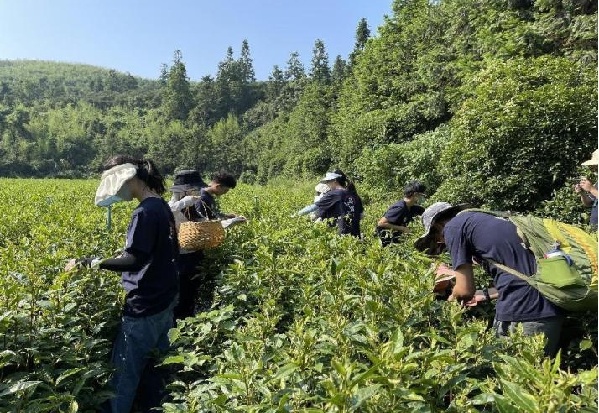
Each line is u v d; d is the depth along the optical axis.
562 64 9.85
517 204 9.62
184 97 103.81
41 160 78.19
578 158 9.04
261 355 2.62
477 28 17.38
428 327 3.13
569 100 9.06
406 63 24.75
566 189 8.85
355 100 30.16
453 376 2.31
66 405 3.13
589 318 3.49
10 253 4.70
